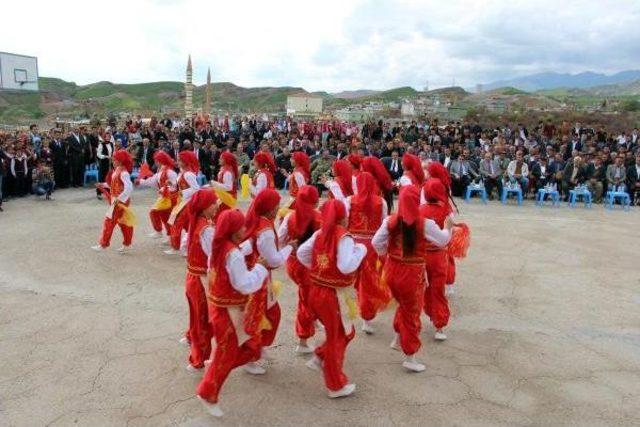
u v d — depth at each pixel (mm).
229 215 4352
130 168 9336
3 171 13758
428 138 20500
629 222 13992
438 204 6121
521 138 21406
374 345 6180
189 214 5141
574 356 6035
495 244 10992
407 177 7758
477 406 4934
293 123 28984
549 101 67625
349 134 23234
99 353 5715
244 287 4301
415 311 5430
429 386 5262
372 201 6258
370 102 101812
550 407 4961
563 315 7273
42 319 6547
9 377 5180
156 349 5836
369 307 6223
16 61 29391
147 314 6789
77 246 9719
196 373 5324
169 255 9367
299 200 5340
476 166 17281
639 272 9383
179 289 7723
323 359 5039
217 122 28188
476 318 7059
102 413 4625
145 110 85500
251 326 4547
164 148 17203
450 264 7488
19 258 8906
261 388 5117
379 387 5207
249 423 4535
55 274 8195
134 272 8406
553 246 11000
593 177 17062
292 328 6559
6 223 11312
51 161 15508
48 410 4652
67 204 13617
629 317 7277
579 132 23844
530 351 6121
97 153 16391
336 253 4734
